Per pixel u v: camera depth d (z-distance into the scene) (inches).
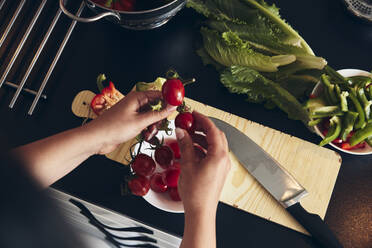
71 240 10.8
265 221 44.5
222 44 44.9
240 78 44.4
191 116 33.9
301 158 45.9
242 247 43.8
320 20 51.9
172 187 39.5
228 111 48.5
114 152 45.8
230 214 44.8
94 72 49.9
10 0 51.0
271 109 48.4
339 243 41.0
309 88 46.0
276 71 46.3
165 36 51.1
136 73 50.0
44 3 47.3
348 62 50.1
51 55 50.1
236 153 45.1
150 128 37.7
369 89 42.2
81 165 45.9
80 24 51.2
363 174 45.8
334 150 47.0
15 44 50.0
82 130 33.0
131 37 51.1
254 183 44.8
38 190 10.0
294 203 43.0
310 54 45.2
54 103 48.3
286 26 46.1
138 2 43.9
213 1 47.9
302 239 43.8
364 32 51.4
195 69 50.0
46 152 31.3
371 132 40.2
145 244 40.2
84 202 36.4
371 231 43.7
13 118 47.4
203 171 29.9
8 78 48.4
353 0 50.4
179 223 44.1
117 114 33.7
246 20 47.0
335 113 41.6
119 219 38.4
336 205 44.7
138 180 37.9
